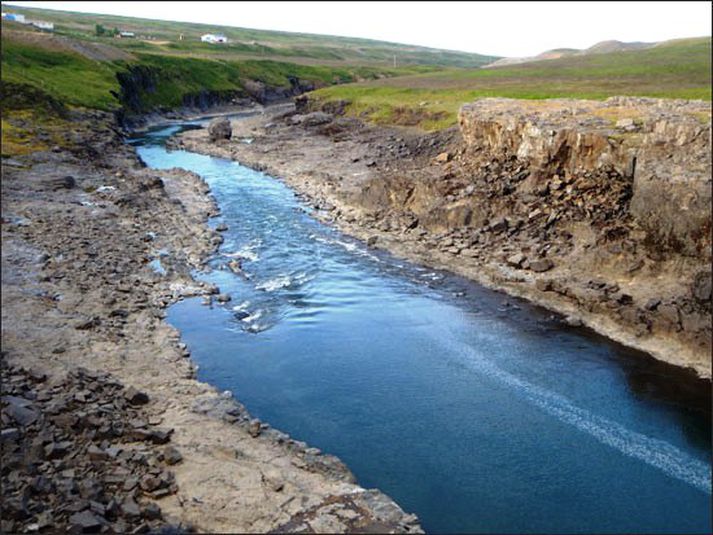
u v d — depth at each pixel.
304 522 24.95
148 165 98.31
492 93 118.38
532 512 26.72
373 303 48.09
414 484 28.34
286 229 66.50
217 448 29.48
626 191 54.62
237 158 104.62
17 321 40.88
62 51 146.75
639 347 40.78
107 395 32.75
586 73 148.38
